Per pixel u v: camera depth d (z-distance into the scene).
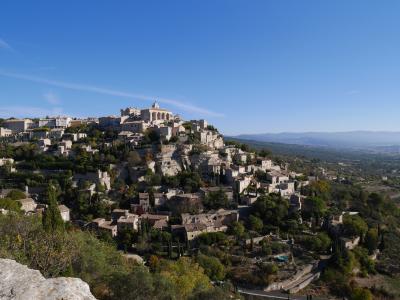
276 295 124.19
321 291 130.25
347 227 169.50
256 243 159.25
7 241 59.50
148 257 139.38
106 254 89.56
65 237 72.88
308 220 183.88
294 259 148.00
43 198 182.50
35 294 27.39
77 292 28.38
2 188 191.38
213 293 78.94
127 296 57.72
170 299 60.34
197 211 179.88
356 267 145.88
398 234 182.25
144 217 172.75
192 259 129.88
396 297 129.38
